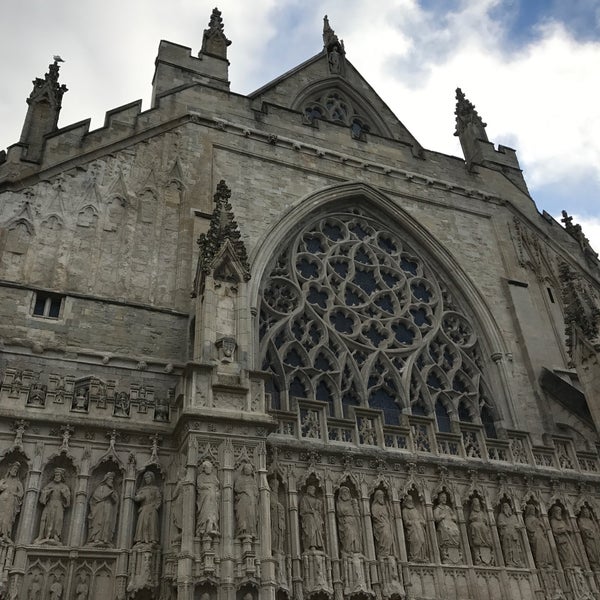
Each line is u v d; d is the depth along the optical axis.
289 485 22.69
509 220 42.16
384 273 36.41
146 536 19.89
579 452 29.47
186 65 39.47
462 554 24.06
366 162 39.59
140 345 26.62
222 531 19.16
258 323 29.98
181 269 29.56
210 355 23.00
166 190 32.25
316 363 30.73
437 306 36.25
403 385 31.42
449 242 38.97
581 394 31.95
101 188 30.84
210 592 18.08
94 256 28.61
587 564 25.73
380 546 22.88
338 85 47.59
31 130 31.80
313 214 36.25
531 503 26.58
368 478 24.28
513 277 38.94
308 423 24.84
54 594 18.14
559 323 38.25
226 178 34.41
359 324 32.78
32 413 20.56
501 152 46.88
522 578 24.48
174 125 34.84
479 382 33.94
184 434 21.06
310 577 21.12
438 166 42.47
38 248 27.70
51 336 25.41
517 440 28.86
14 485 19.25
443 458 26.12
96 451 20.94
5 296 25.64
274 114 38.69
